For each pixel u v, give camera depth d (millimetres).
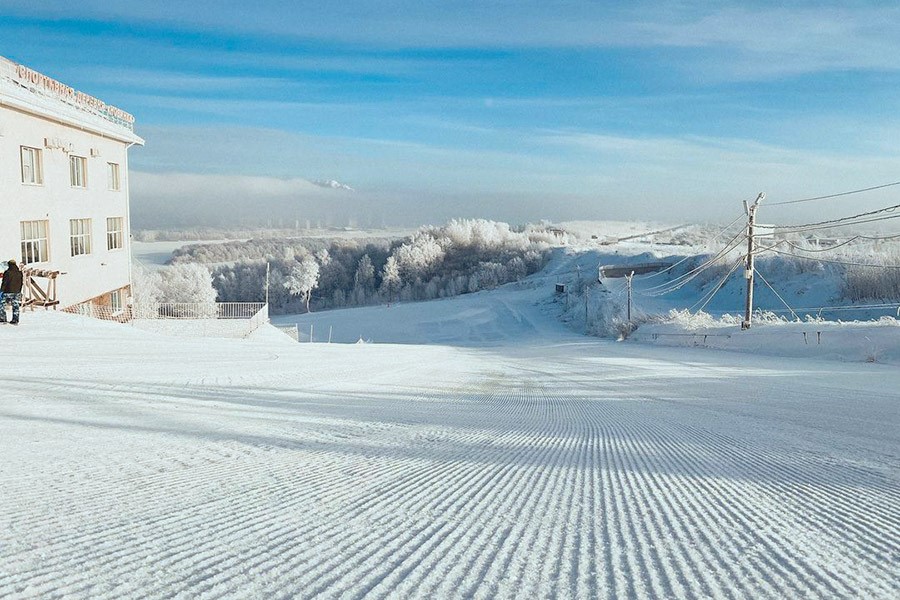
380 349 34750
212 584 2350
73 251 29422
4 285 18781
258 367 15750
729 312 75375
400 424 8078
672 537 3215
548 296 105812
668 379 18797
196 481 4254
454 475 4828
